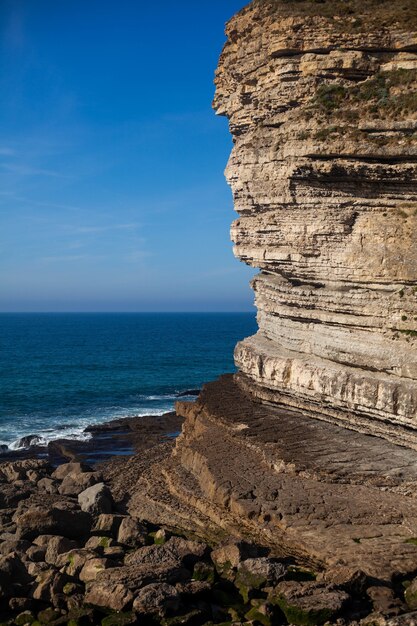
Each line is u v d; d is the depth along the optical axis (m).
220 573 22.14
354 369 31.22
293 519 24.02
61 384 84.75
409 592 19.50
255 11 36.31
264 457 29.47
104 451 48.03
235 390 40.19
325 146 31.05
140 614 19.48
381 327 30.30
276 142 33.50
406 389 27.86
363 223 31.33
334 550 21.91
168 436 51.34
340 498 25.36
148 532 27.03
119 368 104.25
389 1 34.12
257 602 19.86
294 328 35.59
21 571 22.39
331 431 31.67
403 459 27.80
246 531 24.94
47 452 48.38
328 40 33.38
